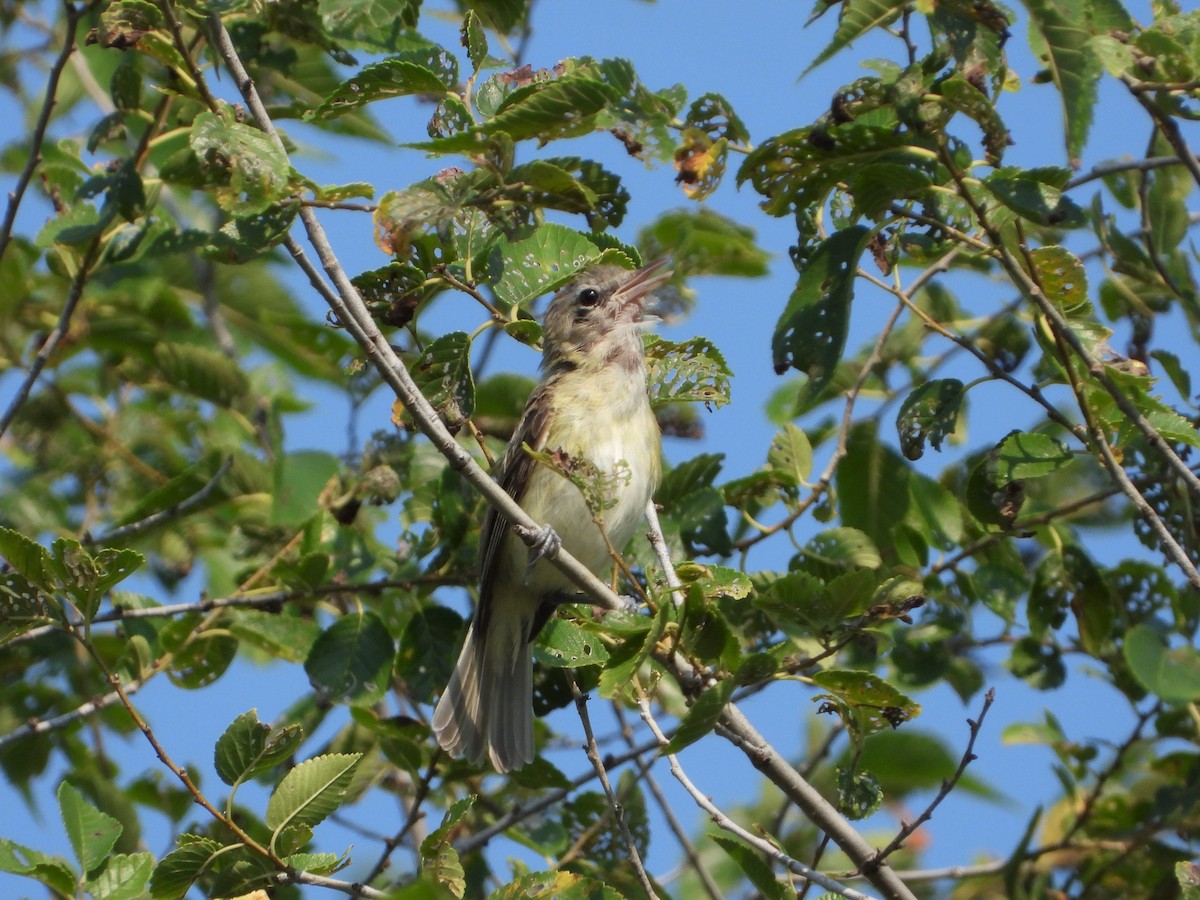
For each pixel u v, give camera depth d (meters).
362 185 9.21
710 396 11.65
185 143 13.40
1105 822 12.66
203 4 9.77
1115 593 12.05
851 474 13.02
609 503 8.57
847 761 12.09
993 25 8.59
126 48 9.57
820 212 10.26
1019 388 9.62
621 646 8.70
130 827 11.98
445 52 9.46
